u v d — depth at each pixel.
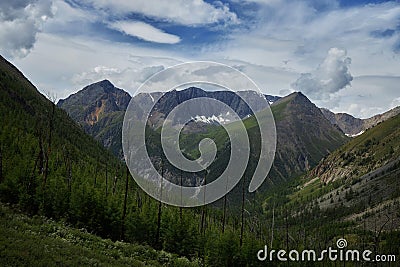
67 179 77.56
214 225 85.88
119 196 70.56
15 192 62.88
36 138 119.62
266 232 101.31
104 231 60.56
